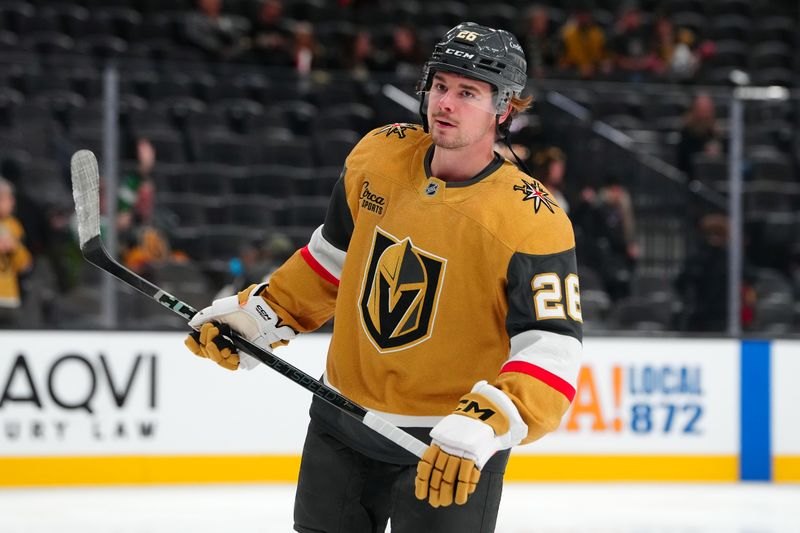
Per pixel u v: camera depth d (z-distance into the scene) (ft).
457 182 12.16
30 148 34.65
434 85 12.24
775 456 34.71
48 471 30.35
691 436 34.17
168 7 50.42
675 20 58.65
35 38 48.16
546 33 52.85
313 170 37.37
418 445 11.78
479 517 12.28
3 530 25.16
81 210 13.04
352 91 37.86
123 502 28.58
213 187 35.55
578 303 11.87
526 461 32.94
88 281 33.27
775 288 36.86
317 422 13.21
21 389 30.19
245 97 38.81
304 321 14.02
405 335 12.28
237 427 31.53
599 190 36.81
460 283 12.03
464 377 12.29
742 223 36.70
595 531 26.53
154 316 33.27
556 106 36.91
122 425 30.86
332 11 53.78
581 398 33.32
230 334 13.58
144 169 34.17
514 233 11.80
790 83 53.26
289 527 25.85
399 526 12.48
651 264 36.60
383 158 12.75
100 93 34.55
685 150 36.76
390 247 12.39
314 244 13.62
